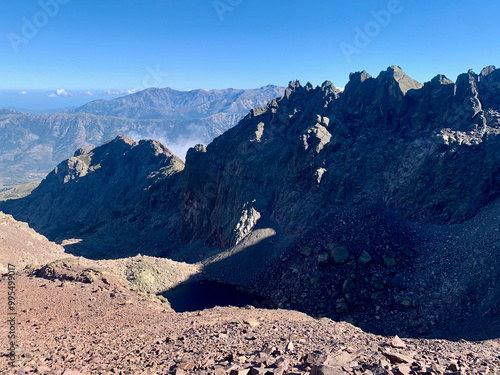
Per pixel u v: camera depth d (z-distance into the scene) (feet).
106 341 98.48
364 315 283.59
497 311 215.31
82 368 65.98
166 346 85.92
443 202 374.84
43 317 134.62
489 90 436.35
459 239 322.75
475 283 252.21
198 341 86.79
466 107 425.28
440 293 265.95
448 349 84.12
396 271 322.14
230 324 110.01
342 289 320.70
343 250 364.79
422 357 62.64
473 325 217.15
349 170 472.85
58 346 91.81
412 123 469.98
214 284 416.87
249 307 180.34
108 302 163.73
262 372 49.60
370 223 397.80
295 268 386.73
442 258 310.24
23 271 225.76
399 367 47.65
